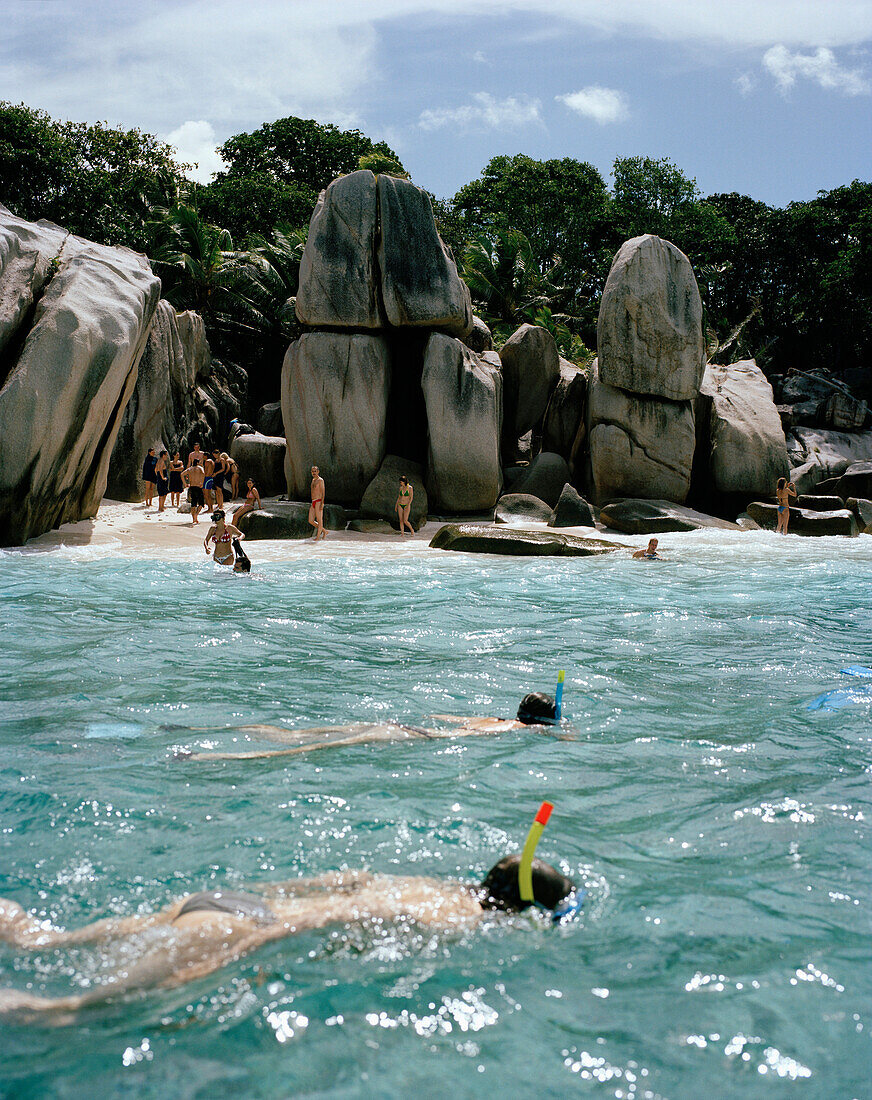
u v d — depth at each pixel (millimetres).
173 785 4863
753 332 53031
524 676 7738
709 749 5652
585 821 4418
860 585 13852
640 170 52219
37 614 10281
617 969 3033
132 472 26734
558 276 51844
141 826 4277
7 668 7711
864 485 28625
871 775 5152
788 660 8422
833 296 49656
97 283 18203
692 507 26703
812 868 3877
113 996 2812
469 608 11344
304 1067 2475
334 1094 2359
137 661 8078
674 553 18516
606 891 3633
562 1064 2510
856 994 2887
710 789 4902
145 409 27094
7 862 3857
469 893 3523
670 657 8555
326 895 3516
